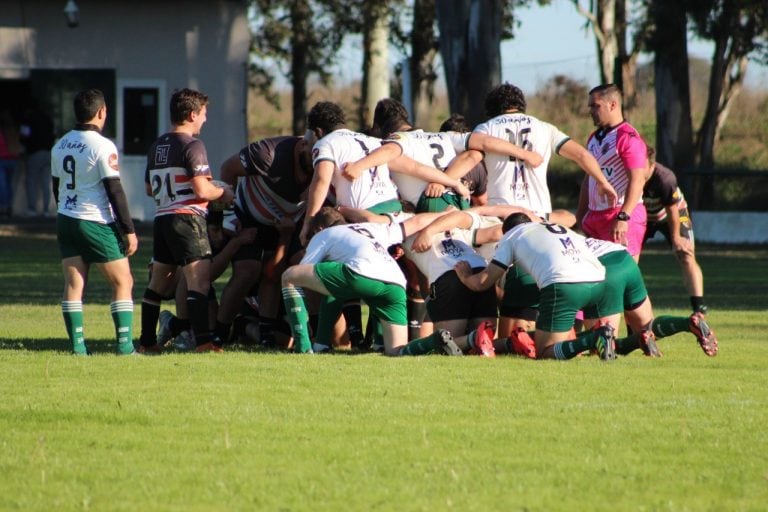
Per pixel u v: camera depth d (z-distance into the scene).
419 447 20.66
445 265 32.34
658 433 21.88
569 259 30.80
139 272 69.69
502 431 21.89
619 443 21.11
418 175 33.44
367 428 22.06
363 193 33.25
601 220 36.12
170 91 108.50
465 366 29.25
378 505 17.30
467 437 21.41
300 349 32.50
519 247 31.23
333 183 33.72
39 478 18.62
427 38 125.56
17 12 106.81
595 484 18.50
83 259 31.84
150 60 108.12
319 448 20.55
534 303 32.91
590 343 30.45
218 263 35.56
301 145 34.75
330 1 121.25
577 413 23.55
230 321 35.69
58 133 107.88
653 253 94.38
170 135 33.03
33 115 106.56
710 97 122.94
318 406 23.97
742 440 21.42
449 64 98.00
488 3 96.81
